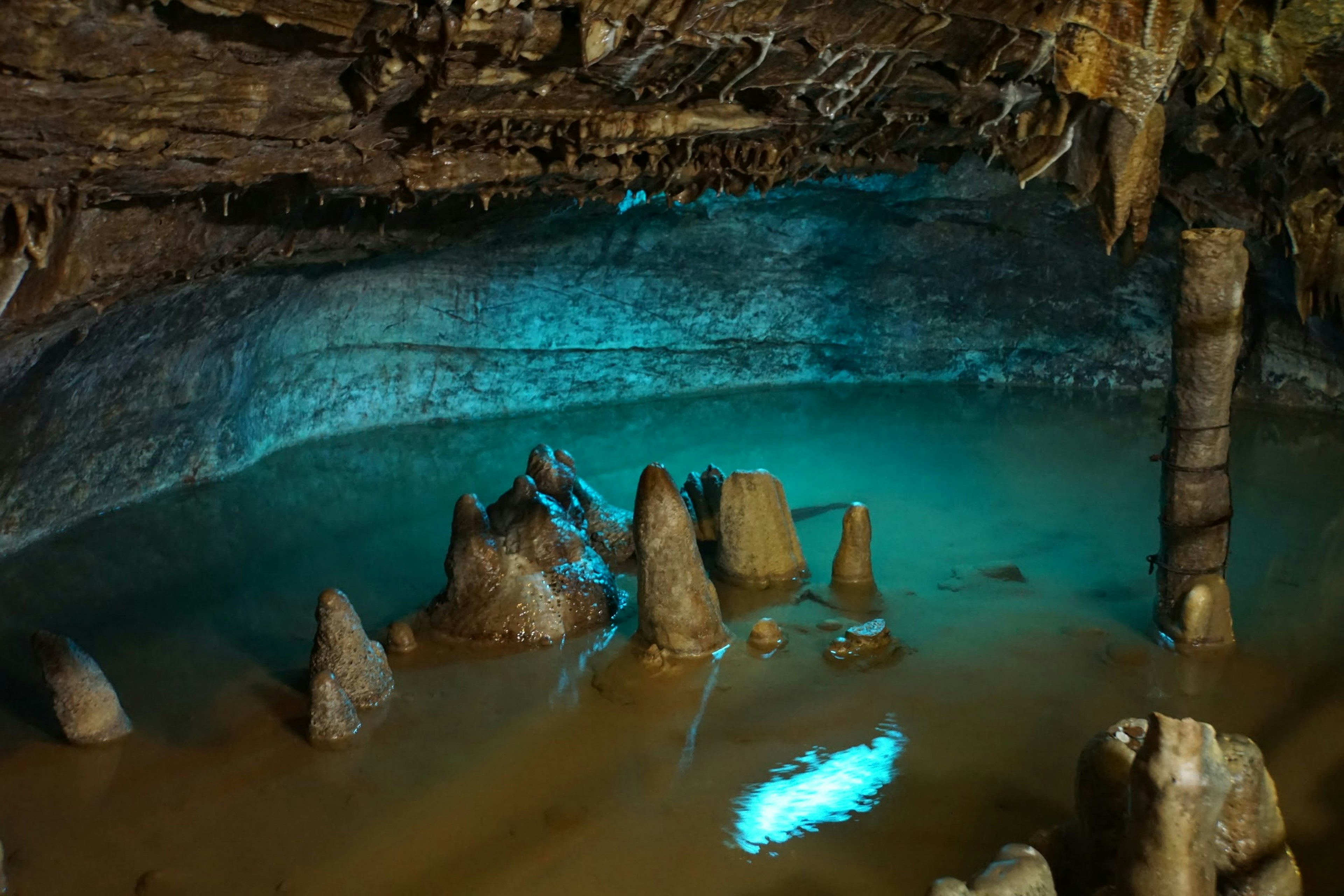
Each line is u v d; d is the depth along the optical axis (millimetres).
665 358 17188
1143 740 5141
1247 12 6988
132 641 8602
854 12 6074
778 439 14812
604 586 8992
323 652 7430
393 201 7938
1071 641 8266
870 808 6207
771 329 17594
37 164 5289
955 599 9203
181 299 10344
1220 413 7645
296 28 4984
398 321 14852
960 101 7848
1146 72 6707
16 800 6449
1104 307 16531
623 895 5539
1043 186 15352
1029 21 6422
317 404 14617
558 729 7203
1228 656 7871
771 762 6723
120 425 11008
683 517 8062
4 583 9516
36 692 7762
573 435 15172
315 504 12109
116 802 6438
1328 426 14086
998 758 6664
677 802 6332
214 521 11398
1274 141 8773
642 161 8156
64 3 4180
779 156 8453
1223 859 4812
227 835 6113
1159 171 8227
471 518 8617
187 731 7238
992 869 4449
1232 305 7293
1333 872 5438
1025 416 15711
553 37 5539
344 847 5984
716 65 6512
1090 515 11320
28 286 6449
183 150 5758
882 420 15664
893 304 17531
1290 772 6355
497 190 8148
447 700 7648
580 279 15688
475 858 5863
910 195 15797
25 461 9734
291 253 9344
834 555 10359
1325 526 10539
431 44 5297
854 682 7723
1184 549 7949
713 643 8195
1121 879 4562
